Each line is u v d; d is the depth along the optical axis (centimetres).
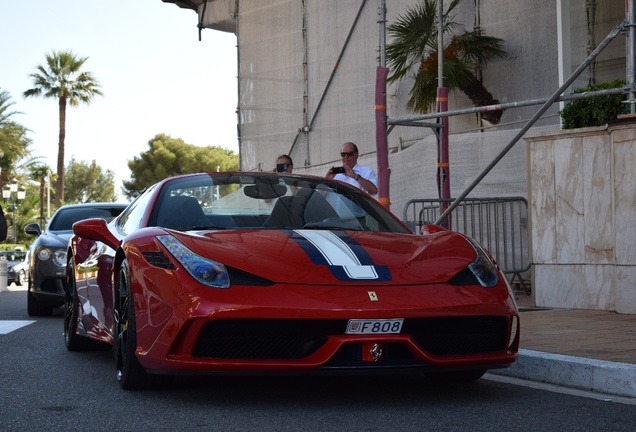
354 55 1390
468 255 396
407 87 1273
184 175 483
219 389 406
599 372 408
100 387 420
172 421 334
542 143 739
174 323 353
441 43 880
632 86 590
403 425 323
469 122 1184
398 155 1102
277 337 347
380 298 349
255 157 1590
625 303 665
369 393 396
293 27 1502
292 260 366
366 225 446
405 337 347
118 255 421
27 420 340
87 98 4653
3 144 4553
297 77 1498
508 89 1138
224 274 355
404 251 393
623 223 665
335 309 341
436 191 1019
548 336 537
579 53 912
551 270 733
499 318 372
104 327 489
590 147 705
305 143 1489
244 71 1606
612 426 321
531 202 749
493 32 1150
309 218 442
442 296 359
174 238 384
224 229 416
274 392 397
